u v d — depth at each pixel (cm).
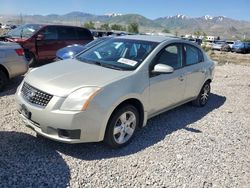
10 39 1034
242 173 382
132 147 418
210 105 684
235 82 1019
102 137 378
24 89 403
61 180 324
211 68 645
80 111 350
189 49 565
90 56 493
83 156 379
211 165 392
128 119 416
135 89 408
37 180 320
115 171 353
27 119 385
